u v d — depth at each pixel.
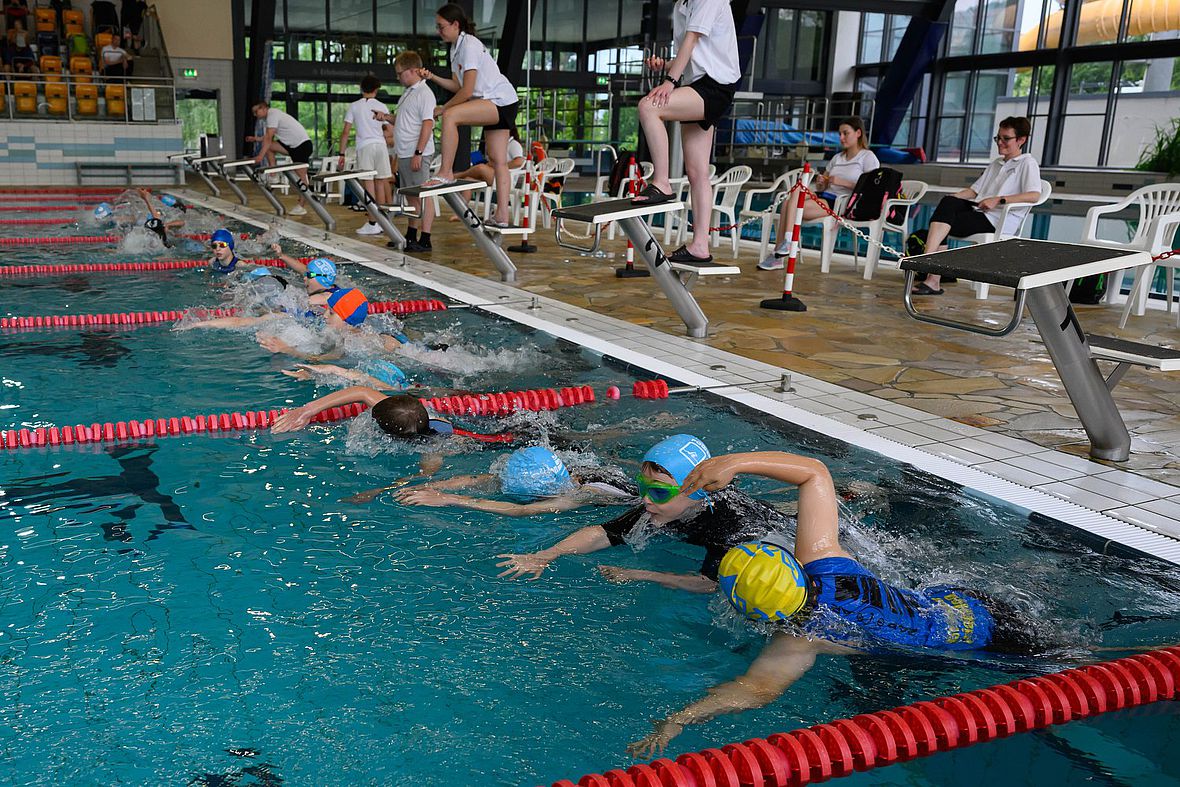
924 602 2.07
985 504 2.73
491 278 6.96
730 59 4.49
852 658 1.95
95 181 16.00
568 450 3.19
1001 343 4.91
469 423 3.53
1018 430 3.43
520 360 4.45
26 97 15.59
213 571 2.29
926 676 1.90
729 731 1.71
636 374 4.20
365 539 2.50
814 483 2.13
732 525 2.43
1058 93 17.05
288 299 5.62
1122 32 15.97
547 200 10.62
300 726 1.68
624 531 2.50
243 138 18.91
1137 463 3.09
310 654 1.92
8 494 2.77
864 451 3.18
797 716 1.76
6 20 16.73
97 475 2.93
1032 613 2.13
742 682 1.86
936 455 3.14
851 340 4.95
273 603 2.13
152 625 2.03
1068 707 1.76
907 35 17.84
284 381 3.98
